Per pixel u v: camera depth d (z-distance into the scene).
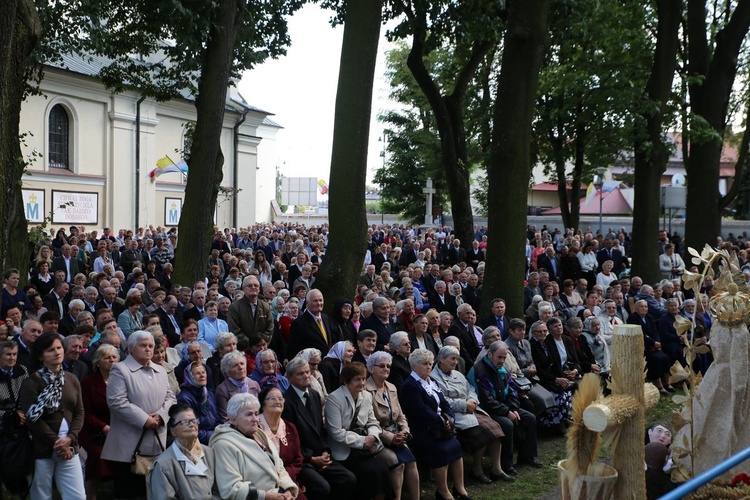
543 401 9.01
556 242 28.67
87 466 6.43
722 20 22.78
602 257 22.33
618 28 20.03
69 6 16.20
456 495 7.23
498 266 11.41
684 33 21.05
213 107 14.27
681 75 19.92
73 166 31.48
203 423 6.53
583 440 3.06
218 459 5.35
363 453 6.57
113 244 20.64
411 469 6.86
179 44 14.67
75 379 6.03
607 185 41.97
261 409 6.03
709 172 19.77
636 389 3.03
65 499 5.82
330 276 10.22
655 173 17.70
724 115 20.30
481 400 8.10
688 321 4.30
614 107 18.02
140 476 6.18
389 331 9.72
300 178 67.56
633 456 3.01
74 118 31.38
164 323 10.53
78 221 31.72
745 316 4.22
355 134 10.20
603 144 26.53
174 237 23.47
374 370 7.11
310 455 6.36
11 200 7.84
